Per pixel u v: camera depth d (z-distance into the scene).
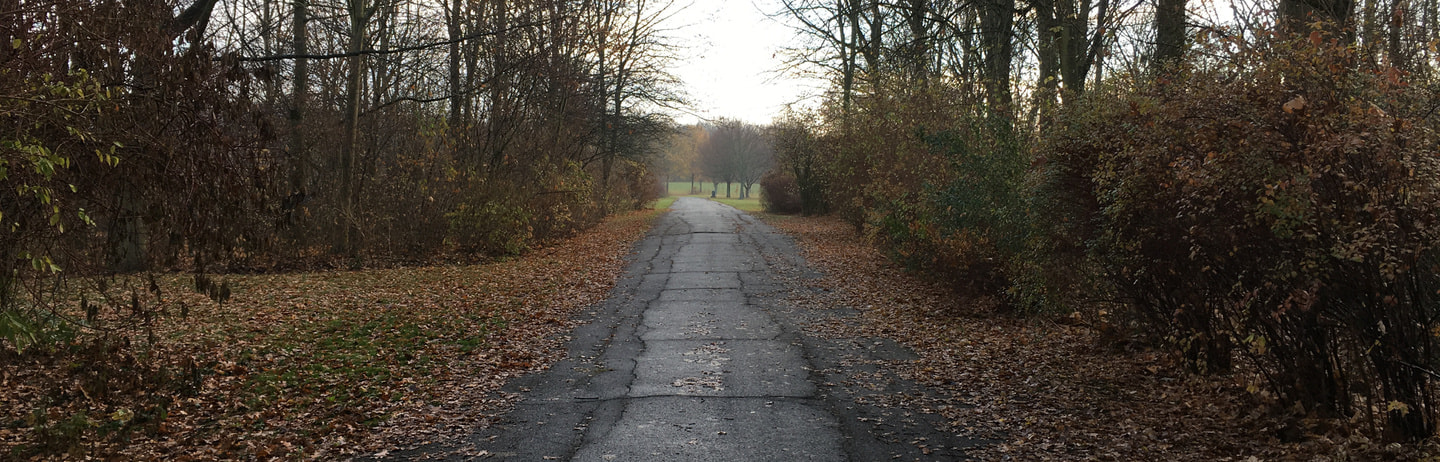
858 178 23.64
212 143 6.21
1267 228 5.03
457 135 21.20
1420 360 4.69
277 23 18.64
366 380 7.71
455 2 20.45
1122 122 6.21
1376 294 4.64
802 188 40.69
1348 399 5.44
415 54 21.91
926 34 16.08
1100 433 5.83
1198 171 4.96
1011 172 10.63
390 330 10.36
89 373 6.78
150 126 5.95
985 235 11.09
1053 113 8.05
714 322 11.25
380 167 21.11
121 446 5.68
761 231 30.88
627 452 5.62
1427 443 4.71
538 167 23.84
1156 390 6.88
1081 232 7.02
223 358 8.41
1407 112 4.91
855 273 16.64
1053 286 7.48
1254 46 5.49
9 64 4.83
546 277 16.66
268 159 6.85
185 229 6.14
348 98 17.69
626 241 26.59
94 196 5.83
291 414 6.53
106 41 5.54
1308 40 5.15
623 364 8.52
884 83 20.48
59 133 5.28
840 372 8.09
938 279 12.62
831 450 5.64
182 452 5.61
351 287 14.44
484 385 7.58
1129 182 5.65
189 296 12.71
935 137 12.27
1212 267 5.56
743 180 99.56
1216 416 6.02
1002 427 6.09
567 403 6.93
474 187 20.77
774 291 14.45
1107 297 7.13
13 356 7.34
